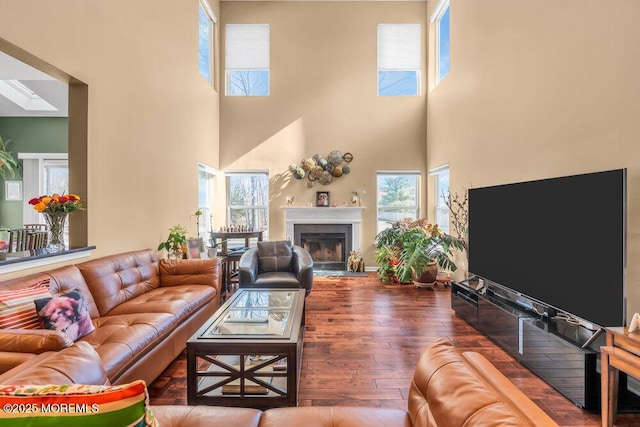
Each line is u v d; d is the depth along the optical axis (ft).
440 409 3.31
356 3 20.31
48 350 4.80
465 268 15.16
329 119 20.39
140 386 2.51
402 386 7.39
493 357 8.66
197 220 16.75
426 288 15.99
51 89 16.30
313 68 20.39
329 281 17.53
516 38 10.72
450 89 16.46
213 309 10.68
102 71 9.66
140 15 11.57
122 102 10.60
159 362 7.30
